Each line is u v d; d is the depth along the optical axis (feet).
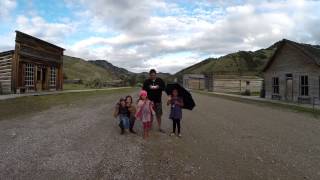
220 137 33.37
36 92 92.58
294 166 23.24
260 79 191.21
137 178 20.01
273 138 33.47
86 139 30.53
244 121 46.21
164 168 22.13
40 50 98.94
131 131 34.40
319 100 84.02
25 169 21.06
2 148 26.13
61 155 24.58
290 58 96.37
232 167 22.66
